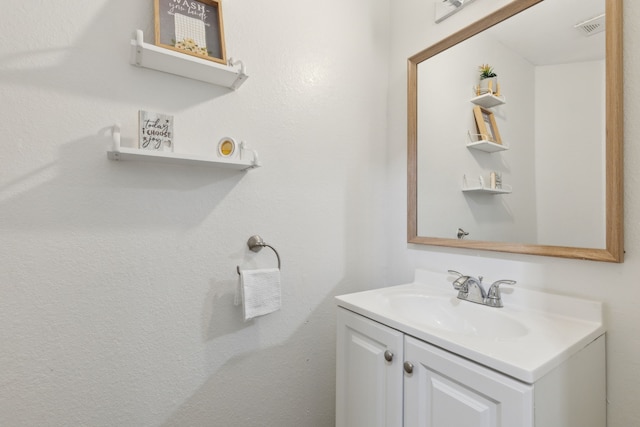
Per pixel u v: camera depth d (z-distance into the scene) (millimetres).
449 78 1384
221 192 1219
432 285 1399
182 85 1140
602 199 936
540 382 680
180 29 1088
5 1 886
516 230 1131
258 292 1196
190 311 1158
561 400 749
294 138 1393
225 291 1229
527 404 662
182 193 1144
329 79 1500
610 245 912
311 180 1441
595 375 878
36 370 919
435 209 1428
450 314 1190
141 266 1070
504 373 702
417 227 1508
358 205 1591
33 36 914
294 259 1395
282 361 1363
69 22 960
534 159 1088
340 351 1198
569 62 1015
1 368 879
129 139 1043
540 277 1073
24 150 903
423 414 876
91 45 988
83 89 978
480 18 1257
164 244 1110
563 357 751
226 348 1232
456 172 1343
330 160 1498
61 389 952
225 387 1232
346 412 1161
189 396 1159
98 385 1004
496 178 1198
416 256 1516
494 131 1210
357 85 1593
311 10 1448
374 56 1657
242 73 1133
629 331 891
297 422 1401
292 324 1389
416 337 900
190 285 1158
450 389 812
